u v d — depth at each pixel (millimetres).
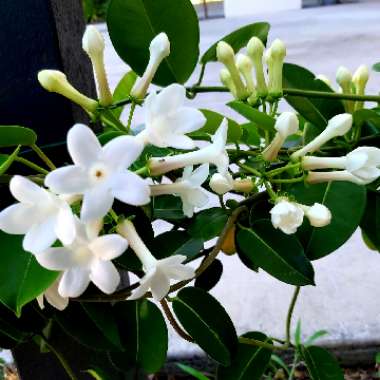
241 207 251
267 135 267
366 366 576
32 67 262
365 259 703
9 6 251
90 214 154
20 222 161
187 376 577
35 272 181
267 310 615
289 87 286
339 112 284
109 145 161
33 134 208
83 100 237
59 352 315
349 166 223
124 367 267
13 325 250
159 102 187
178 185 208
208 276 320
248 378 308
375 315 598
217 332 266
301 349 328
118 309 264
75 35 282
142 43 264
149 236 243
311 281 234
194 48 271
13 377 561
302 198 251
